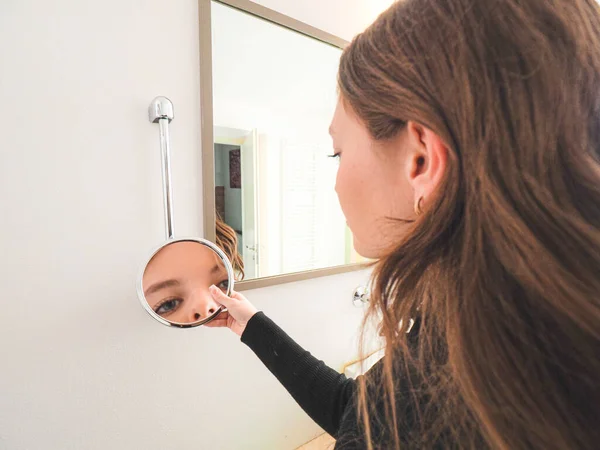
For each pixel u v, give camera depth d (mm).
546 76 204
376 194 295
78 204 421
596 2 227
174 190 486
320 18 629
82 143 418
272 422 646
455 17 221
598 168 203
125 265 458
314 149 648
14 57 374
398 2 265
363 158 297
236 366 587
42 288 407
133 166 453
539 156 202
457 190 226
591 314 186
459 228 228
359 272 755
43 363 415
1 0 364
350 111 305
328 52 646
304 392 468
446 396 228
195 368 540
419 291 255
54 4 390
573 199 201
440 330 240
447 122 224
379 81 264
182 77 480
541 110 204
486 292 208
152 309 451
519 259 200
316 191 663
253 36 542
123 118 441
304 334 673
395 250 263
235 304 508
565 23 212
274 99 582
